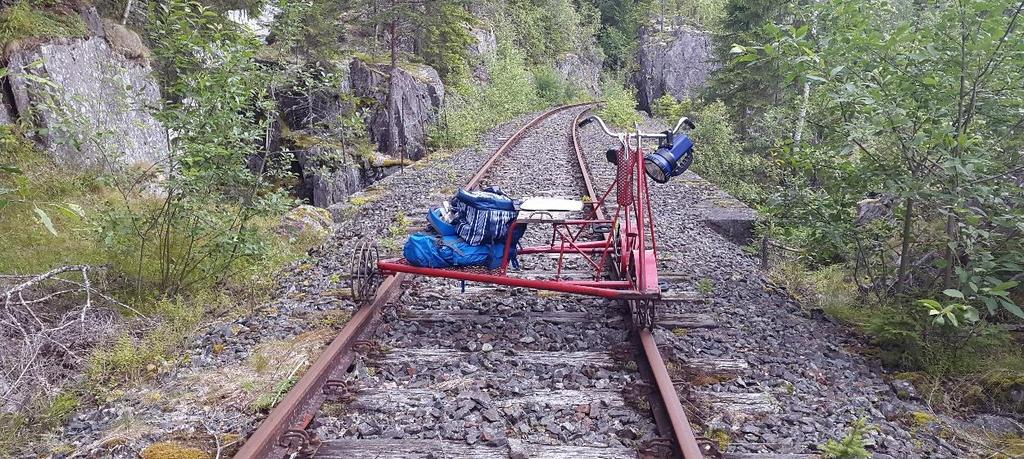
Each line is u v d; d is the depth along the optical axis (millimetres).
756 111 19562
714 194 10492
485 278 4801
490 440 3359
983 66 4574
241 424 3549
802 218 6008
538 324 5086
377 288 5301
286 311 5277
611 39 57625
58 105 5594
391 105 17594
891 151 5199
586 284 4703
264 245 5828
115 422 3611
